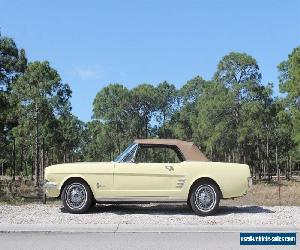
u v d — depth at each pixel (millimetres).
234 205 13344
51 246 7773
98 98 77938
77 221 9992
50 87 43781
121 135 77688
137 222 9914
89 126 89812
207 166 11234
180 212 11562
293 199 16812
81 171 11227
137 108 79062
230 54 54812
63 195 11211
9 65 31438
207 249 7562
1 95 29141
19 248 7621
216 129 53906
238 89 53406
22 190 28172
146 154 11539
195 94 81000
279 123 56500
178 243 8016
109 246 7770
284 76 48156
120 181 11219
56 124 46281
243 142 58156
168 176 11188
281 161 84688
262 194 20359
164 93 80688
